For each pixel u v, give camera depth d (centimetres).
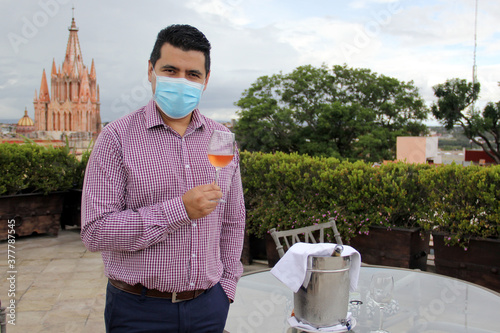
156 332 142
